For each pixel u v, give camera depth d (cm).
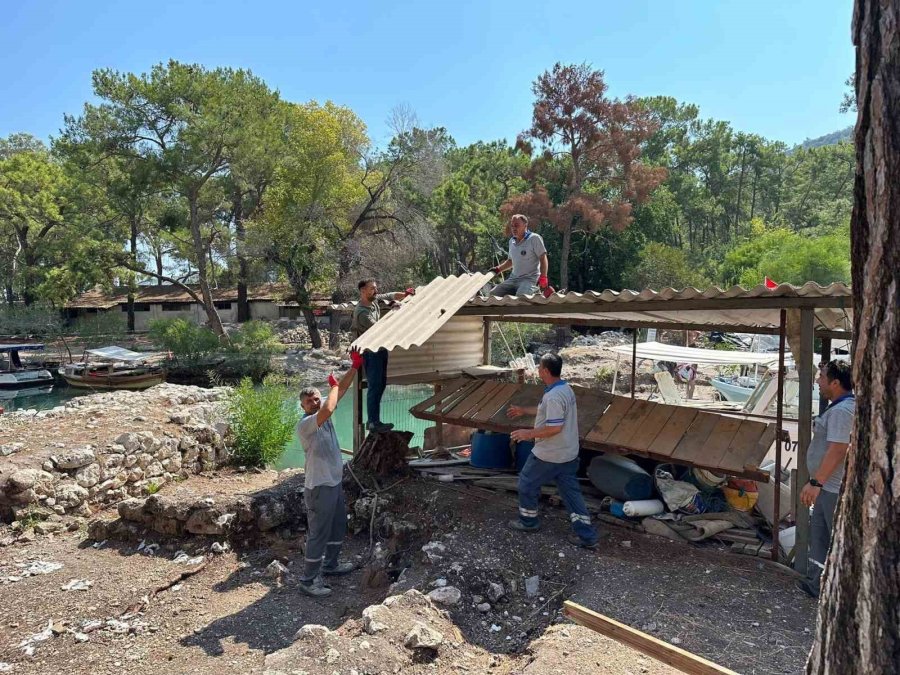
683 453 619
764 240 4012
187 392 1266
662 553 581
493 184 4709
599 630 301
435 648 436
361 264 3397
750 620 453
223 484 948
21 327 3588
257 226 3356
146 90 2820
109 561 670
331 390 597
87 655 484
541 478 593
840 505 178
